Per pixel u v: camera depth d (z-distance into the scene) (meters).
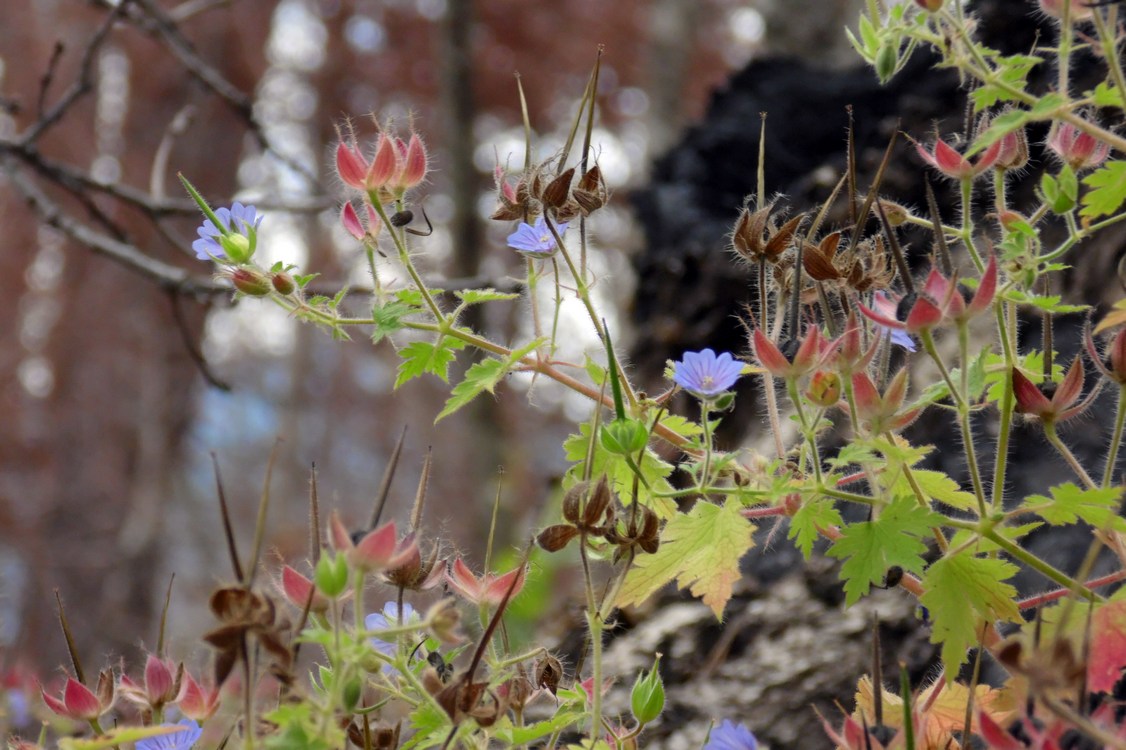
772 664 0.95
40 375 4.45
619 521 0.75
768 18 2.38
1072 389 0.75
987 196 1.11
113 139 4.32
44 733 0.75
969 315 0.74
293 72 5.10
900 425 0.75
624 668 0.98
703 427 0.78
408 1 5.04
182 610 4.19
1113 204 0.76
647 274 1.56
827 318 0.77
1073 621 0.74
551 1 4.94
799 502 0.78
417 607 0.77
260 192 1.30
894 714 0.77
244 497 5.83
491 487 3.42
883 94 1.50
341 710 0.72
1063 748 0.77
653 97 3.83
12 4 4.42
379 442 6.24
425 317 0.82
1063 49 0.77
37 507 4.16
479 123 5.08
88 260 4.18
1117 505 0.75
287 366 6.65
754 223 0.77
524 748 0.77
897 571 0.76
